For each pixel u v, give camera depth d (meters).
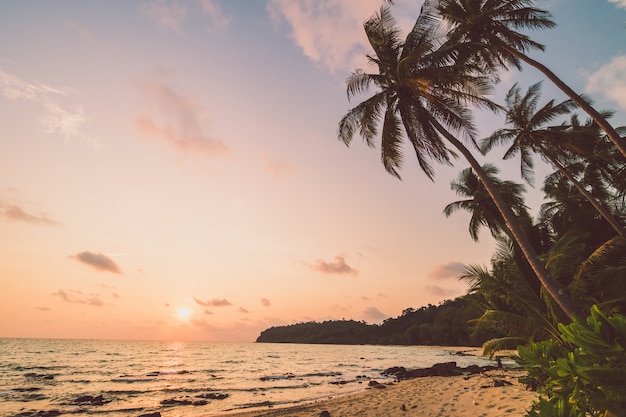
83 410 17.81
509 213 11.70
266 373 38.09
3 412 17.23
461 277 13.49
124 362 52.97
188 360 59.94
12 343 112.56
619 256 12.82
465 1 15.31
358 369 42.81
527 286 12.70
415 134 15.33
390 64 14.58
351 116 15.54
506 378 18.91
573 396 2.40
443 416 11.16
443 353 83.12
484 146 22.80
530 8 14.59
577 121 22.06
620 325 2.07
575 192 23.70
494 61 16.36
